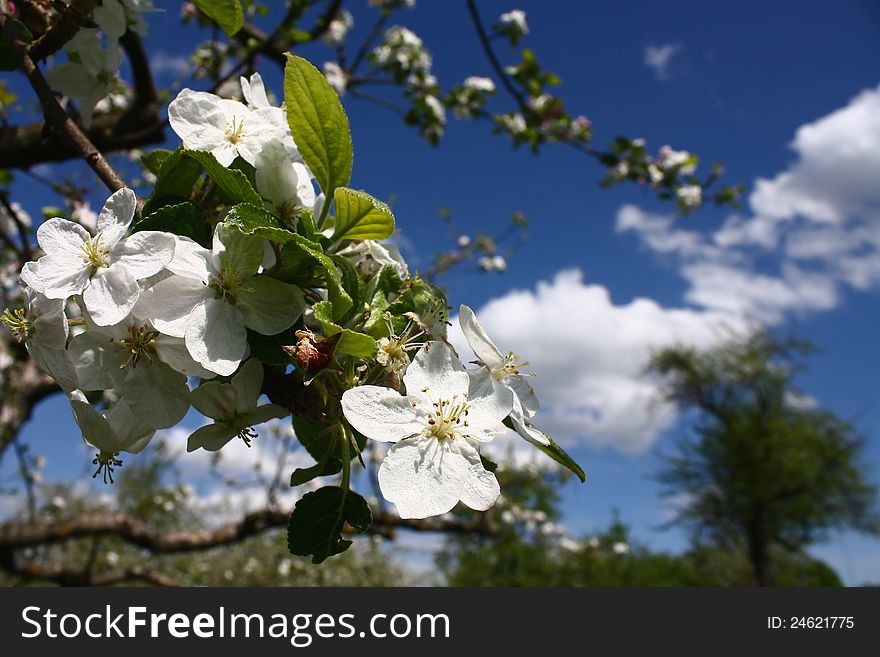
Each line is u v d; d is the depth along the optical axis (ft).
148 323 3.47
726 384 89.45
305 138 3.99
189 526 27.09
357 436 4.13
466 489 3.46
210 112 4.06
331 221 4.29
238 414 3.62
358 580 33.32
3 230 10.21
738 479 84.48
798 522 84.69
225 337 3.43
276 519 17.01
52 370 3.41
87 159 4.41
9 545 15.21
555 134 20.06
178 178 3.83
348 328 3.72
